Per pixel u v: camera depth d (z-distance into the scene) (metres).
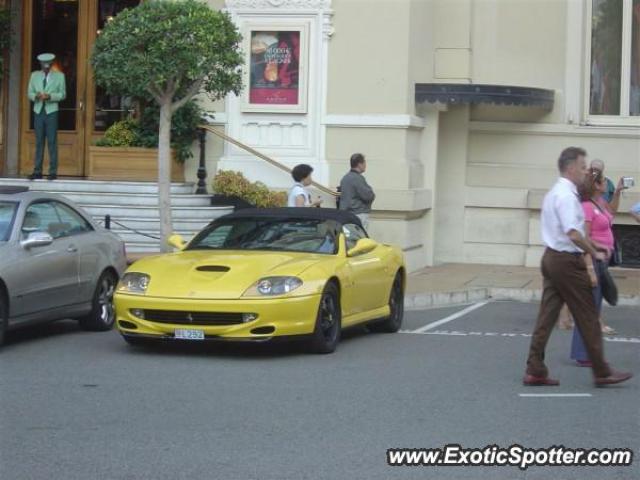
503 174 23.34
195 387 10.63
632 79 23.20
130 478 7.56
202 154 21.31
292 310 11.98
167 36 16.41
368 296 13.71
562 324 15.37
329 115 21.11
